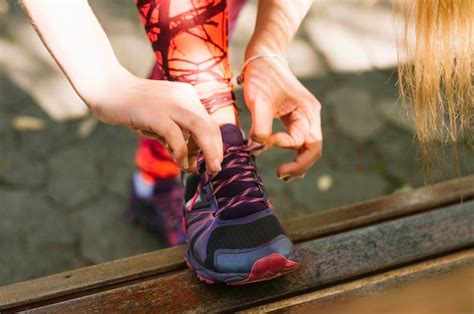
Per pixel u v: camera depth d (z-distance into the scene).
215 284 1.04
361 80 2.25
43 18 0.90
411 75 0.99
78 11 0.93
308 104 1.11
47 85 2.15
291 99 1.11
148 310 1.00
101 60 0.94
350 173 1.99
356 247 1.12
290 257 0.96
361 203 1.21
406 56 0.98
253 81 1.10
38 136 2.02
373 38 2.40
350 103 2.17
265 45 1.13
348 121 2.12
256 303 1.03
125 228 1.82
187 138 0.95
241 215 1.00
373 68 2.29
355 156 2.03
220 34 1.07
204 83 1.05
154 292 1.03
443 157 1.26
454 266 1.12
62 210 1.85
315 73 2.25
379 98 2.19
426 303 1.08
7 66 2.19
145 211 1.77
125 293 1.02
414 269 1.11
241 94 2.15
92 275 1.06
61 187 1.90
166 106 0.91
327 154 2.03
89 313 0.99
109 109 0.92
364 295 1.06
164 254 1.11
